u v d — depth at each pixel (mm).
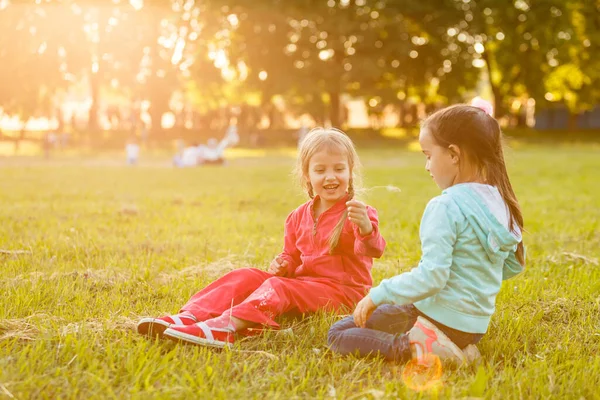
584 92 47250
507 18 42531
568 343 3268
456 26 42625
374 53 41062
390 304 3057
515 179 15242
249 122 49875
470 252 2828
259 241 6359
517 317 3643
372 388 2664
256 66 40781
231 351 3051
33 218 7727
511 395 2602
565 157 26453
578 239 6523
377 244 3354
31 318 3420
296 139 43562
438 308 2867
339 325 3154
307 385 2668
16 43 37844
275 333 3338
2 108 39281
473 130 2834
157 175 17719
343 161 3564
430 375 2801
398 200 10453
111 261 5102
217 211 8961
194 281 4426
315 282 3531
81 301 3820
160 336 3150
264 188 13188
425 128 2969
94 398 2484
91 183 14352
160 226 7297
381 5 40531
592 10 45062
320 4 40188
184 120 48969
